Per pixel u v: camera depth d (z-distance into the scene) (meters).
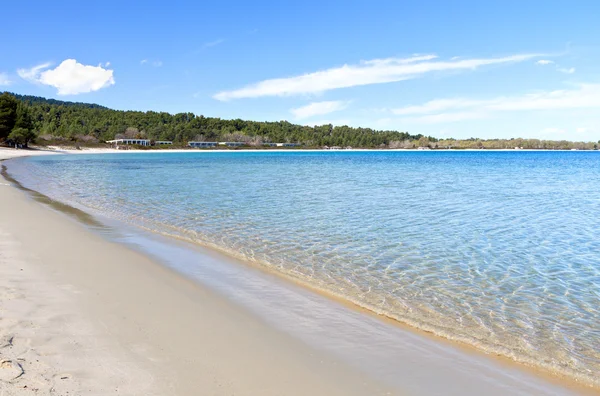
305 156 123.12
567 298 8.22
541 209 20.11
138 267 9.33
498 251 11.84
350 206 20.03
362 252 11.48
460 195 25.44
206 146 180.88
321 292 8.26
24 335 5.29
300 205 20.19
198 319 6.45
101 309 6.52
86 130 163.88
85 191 25.44
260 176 39.97
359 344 5.93
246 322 6.50
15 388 4.00
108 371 4.56
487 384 5.01
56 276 8.11
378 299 7.98
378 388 4.75
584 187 31.64
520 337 6.47
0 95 101.50
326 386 4.70
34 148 109.94
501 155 143.75
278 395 4.41
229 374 4.77
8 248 10.18
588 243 12.91
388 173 46.59
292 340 5.93
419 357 5.62
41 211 16.72
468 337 6.40
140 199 21.84
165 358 5.02
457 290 8.60
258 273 9.41
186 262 10.11
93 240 11.91
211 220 15.99
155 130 178.38
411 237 13.45
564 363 5.68
